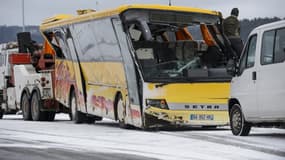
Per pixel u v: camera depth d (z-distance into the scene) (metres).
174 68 23.88
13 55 36.09
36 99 33.75
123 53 24.47
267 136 20.73
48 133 22.91
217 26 25.81
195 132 22.92
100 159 15.25
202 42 25.58
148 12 24.58
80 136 21.59
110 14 25.11
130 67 23.95
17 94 35.97
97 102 27.30
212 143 18.78
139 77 23.59
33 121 33.28
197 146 18.08
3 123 30.08
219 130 24.14
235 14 25.88
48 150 17.17
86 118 29.92
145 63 23.56
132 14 24.30
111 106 25.86
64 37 30.58
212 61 25.31
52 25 31.89
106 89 26.30
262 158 15.38
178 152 16.67
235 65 23.09
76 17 28.88
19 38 36.12
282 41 18.70
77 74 29.33
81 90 28.95
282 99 18.55
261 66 19.53
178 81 23.52
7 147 17.91
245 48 20.53
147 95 23.33
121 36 24.41
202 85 23.69
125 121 24.81
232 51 25.44
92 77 27.69
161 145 18.50
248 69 20.22
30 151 16.94
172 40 26.03
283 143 18.48
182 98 23.48
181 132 22.98
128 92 24.30
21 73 35.41
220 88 23.78
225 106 23.77
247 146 17.80
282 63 18.59
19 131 23.94
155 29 25.88
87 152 16.70
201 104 23.61
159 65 23.69
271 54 19.16
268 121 19.42
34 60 34.72
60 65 31.64
